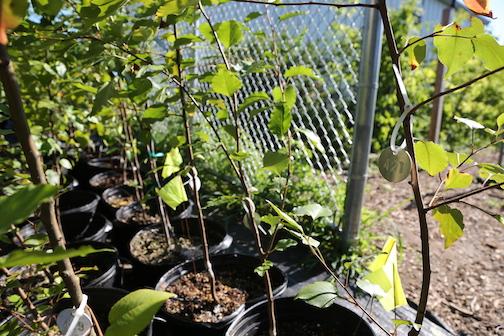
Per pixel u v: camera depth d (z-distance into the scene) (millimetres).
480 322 1645
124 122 2176
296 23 2688
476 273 2004
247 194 1045
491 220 2680
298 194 2402
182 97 1170
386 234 2387
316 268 1901
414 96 3994
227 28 942
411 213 2795
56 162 1957
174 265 1658
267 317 1289
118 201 2498
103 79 1685
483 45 714
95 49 928
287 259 1996
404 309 1570
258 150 2986
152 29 969
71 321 614
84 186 3229
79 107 1798
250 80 3016
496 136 846
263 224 2182
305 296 890
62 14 1331
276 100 1061
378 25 1631
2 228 301
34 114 1694
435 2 6402
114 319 480
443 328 1523
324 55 2799
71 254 307
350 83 2926
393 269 924
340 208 2295
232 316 1304
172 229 1990
